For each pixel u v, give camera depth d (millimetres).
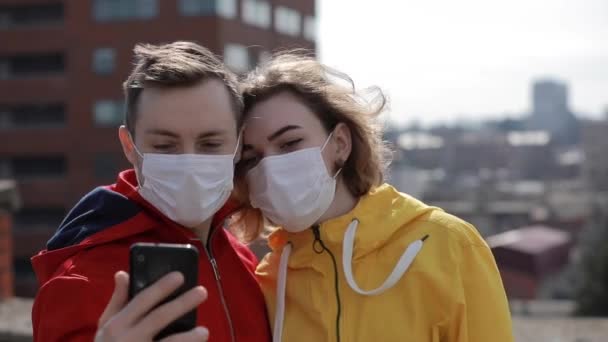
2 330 4414
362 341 2215
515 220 65000
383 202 2398
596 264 27188
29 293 40125
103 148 40031
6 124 41688
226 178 2137
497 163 122250
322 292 2324
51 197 40875
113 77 39594
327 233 2348
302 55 2578
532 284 40688
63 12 40938
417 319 2207
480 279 2242
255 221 2664
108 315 1549
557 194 75438
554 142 136875
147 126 2062
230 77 2162
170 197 2102
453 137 140250
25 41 40875
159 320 1505
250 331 2354
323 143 2395
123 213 2168
